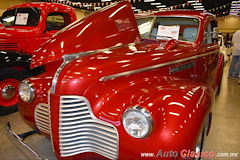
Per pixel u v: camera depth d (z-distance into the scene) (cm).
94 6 1409
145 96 150
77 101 152
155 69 195
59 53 186
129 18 227
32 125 208
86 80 153
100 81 158
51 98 154
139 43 235
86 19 205
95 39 199
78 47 191
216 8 1780
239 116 331
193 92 164
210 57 306
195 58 249
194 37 259
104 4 1381
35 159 156
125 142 140
